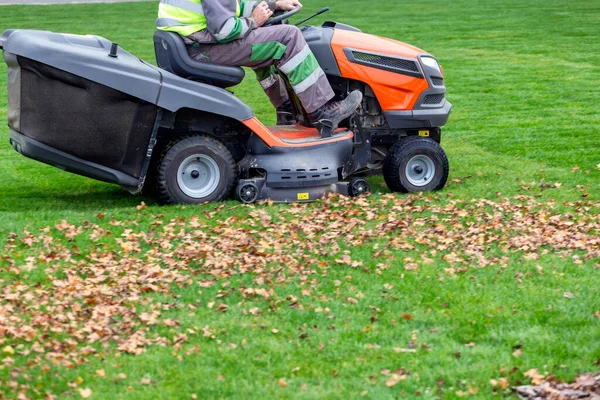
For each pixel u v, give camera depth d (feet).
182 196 27.43
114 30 79.41
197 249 23.18
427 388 16.33
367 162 30.27
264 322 19.11
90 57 25.49
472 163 34.58
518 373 16.80
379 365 17.19
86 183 31.89
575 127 41.29
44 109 25.59
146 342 18.10
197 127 28.17
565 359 17.43
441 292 20.74
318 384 16.53
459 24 79.97
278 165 28.04
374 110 30.04
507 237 24.52
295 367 17.12
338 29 30.55
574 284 21.20
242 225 25.35
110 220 25.73
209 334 18.43
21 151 26.12
